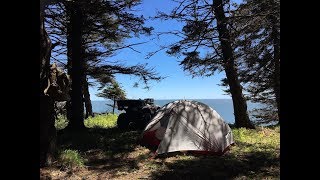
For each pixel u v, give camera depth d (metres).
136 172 8.90
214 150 10.98
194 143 11.01
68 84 9.89
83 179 8.12
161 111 12.02
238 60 18.62
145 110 17.14
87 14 16.78
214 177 8.38
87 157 10.56
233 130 15.37
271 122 30.28
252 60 18.89
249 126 16.89
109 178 8.30
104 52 17.73
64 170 8.71
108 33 17.19
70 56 17.33
